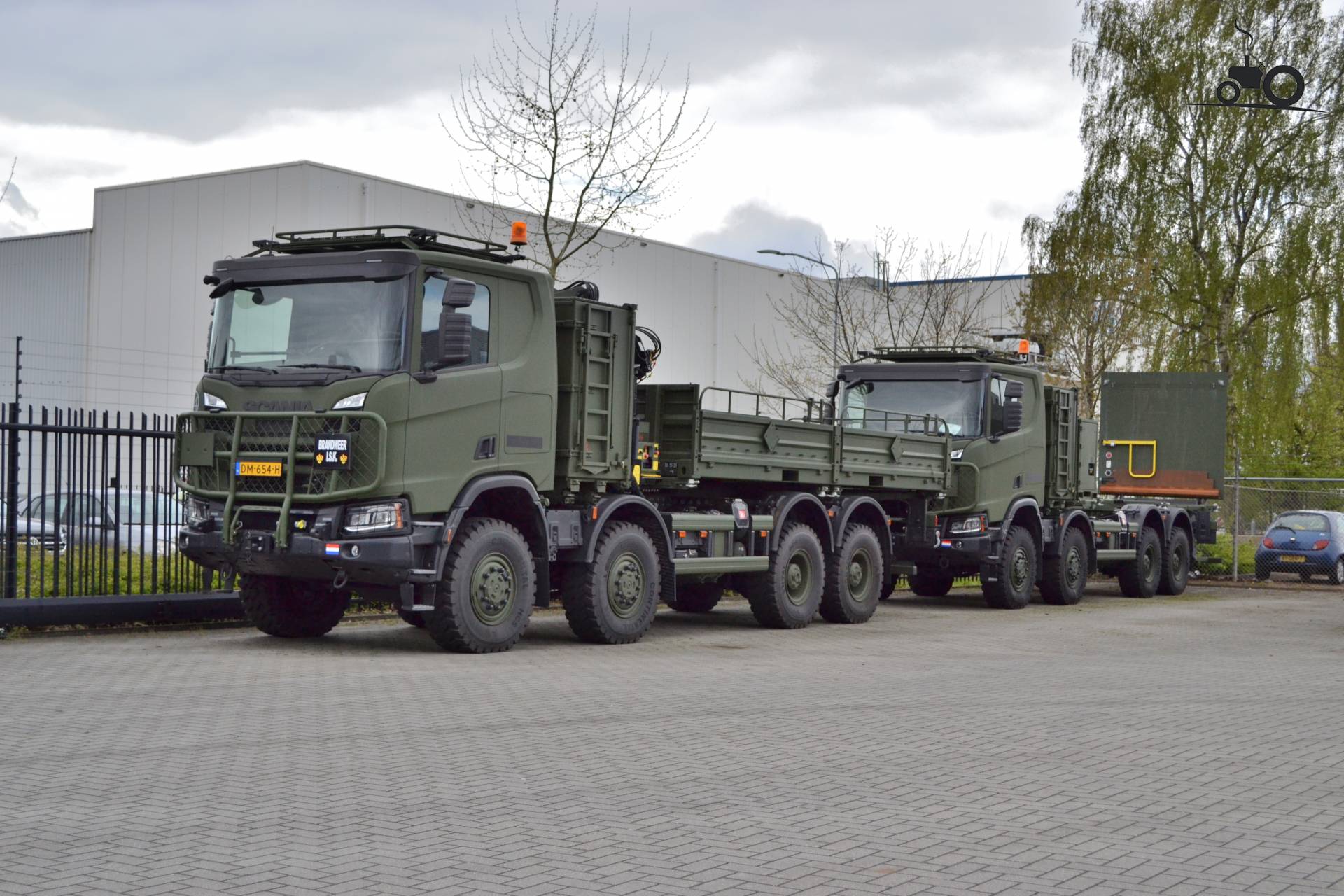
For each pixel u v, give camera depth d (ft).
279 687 33.78
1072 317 114.21
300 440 39.19
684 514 49.37
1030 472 70.44
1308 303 123.75
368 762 25.00
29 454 45.14
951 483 65.36
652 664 41.16
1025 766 26.09
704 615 60.95
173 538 48.44
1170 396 86.22
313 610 45.57
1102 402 87.92
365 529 38.93
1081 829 20.97
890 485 59.88
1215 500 90.48
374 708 31.01
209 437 40.57
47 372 119.03
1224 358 123.95
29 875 17.31
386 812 21.13
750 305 146.51
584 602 45.39
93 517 46.50
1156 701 36.01
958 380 67.10
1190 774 25.75
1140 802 23.09
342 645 43.70
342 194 108.27
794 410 57.00
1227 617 68.18
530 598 43.09
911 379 67.92
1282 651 50.93
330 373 39.22
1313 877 18.30
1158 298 118.01
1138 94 127.03
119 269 115.85
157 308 113.70
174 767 24.18
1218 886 17.84
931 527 65.87
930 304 115.34
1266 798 23.58
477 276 41.42
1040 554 72.28
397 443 39.04
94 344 116.78
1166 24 127.95
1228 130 123.24
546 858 18.56
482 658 40.93
